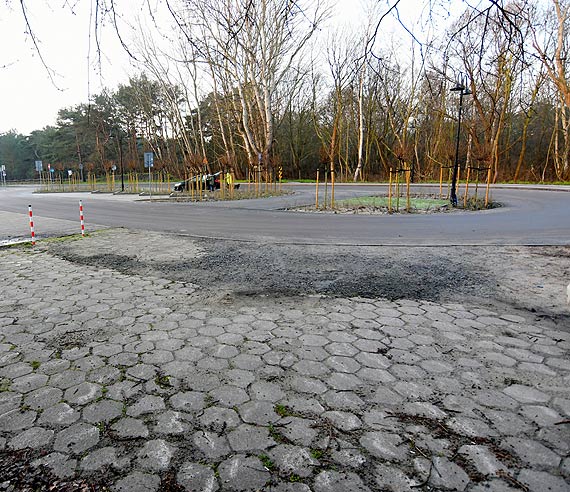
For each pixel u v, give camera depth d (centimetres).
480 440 253
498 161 3481
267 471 229
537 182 3341
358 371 343
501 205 1783
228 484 220
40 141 6856
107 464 237
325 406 293
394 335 418
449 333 422
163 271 701
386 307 505
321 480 222
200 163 2503
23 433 267
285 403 297
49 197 3052
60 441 259
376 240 991
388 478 222
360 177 4262
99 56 351
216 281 633
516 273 656
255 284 614
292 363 359
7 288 602
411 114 3712
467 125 2719
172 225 1320
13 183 7200
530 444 249
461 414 281
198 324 454
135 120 4966
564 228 1123
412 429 265
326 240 1000
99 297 557
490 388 314
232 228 1230
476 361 360
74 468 235
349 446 249
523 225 1195
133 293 574
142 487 219
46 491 217
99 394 313
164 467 234
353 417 279
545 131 3609
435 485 217
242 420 277
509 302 519
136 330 439
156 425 273
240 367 353
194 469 232
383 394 307
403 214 1534
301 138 5012
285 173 5138
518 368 346
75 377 339
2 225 1380
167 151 5350
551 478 221
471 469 229
